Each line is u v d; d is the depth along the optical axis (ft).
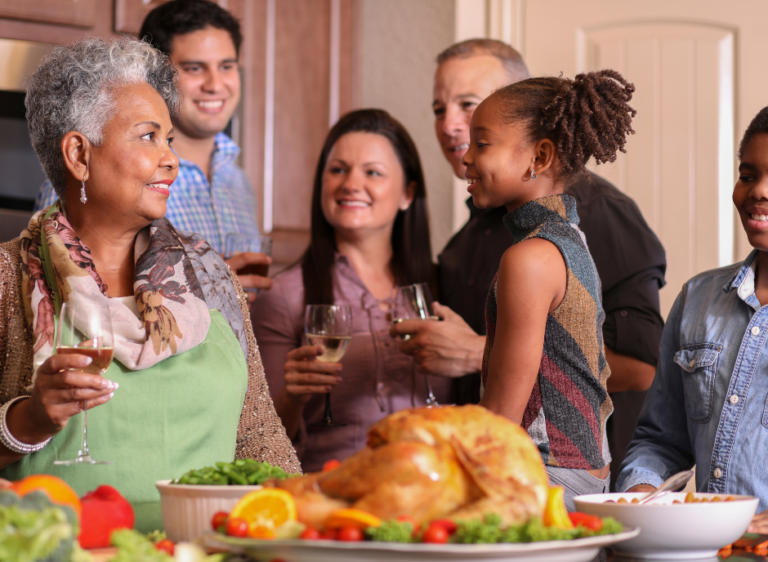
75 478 3.96
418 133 10.37
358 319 6.68
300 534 2.30
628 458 4.56
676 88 9.52
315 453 6.50
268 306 6.86
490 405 3.78
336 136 6.93
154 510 3.99
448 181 10.16
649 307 6.16
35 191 8.43
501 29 10.09
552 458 3.79
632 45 9.66
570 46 9.90
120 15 8.76
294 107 10.03
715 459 4.30
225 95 7.77
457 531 2.23
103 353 3.35
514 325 3.75
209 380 4.29
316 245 6.95
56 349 3.37
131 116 4.12
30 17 8.36
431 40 10.30
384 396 6.52
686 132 9.46
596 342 3.94
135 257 4.50
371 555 2.18
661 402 4.77
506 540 2.20
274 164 9.91
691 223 9.41
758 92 9.31
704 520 2.73
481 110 4.29
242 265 6.27
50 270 4.16
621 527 2.51
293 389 5.92
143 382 4.14
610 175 9.56
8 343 4.08
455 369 5.71
